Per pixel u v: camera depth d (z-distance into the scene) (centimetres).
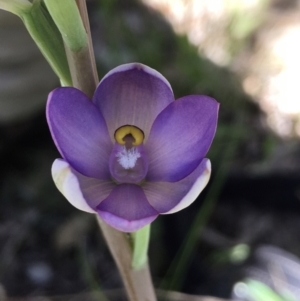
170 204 6
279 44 24
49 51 6
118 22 21
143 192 6
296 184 18
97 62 20
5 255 17
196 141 6
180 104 6
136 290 8
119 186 6
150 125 7
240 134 19
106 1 20
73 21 6
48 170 19
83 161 6
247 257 16
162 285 16
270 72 22
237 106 20
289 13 27
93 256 17
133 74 6
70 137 6
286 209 18
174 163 6
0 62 17
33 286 16
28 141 20
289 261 16
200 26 22
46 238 17
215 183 17
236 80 21
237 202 19
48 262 17
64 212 18
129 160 6
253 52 24
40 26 6
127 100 7
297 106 21
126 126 7
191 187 6
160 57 21
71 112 6
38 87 18
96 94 6
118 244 8
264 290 14
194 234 16
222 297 15
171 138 6
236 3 22
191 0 22
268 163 19
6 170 19
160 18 22
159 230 17
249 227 18
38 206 18
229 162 18
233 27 22
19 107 18
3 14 16
